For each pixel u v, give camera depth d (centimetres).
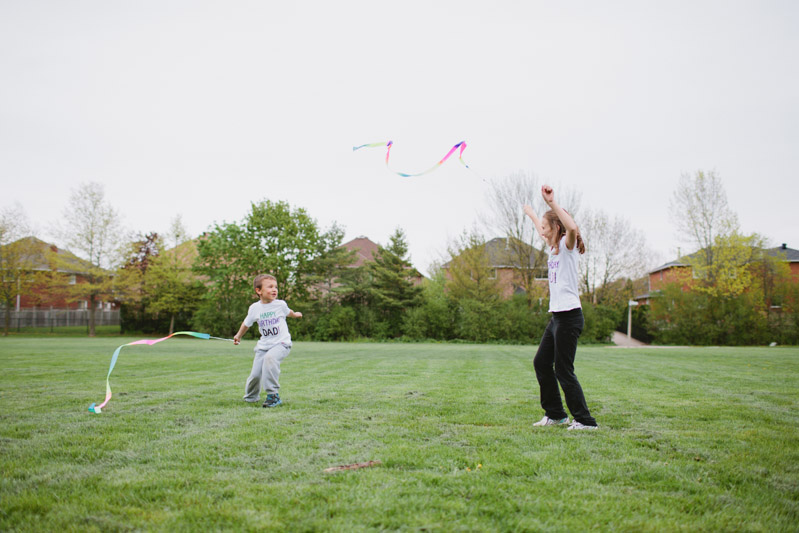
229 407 472
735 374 821
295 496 228
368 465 280
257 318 500
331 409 461
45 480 251
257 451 308
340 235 3688
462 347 2270
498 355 1409
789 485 254
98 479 253
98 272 3300
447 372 846
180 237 3691
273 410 455
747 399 536
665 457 302
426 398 532
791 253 3994
